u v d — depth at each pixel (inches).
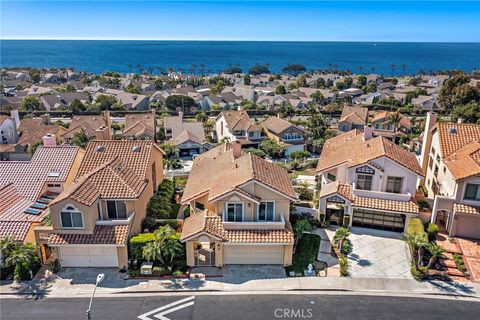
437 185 1664.6
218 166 1596.9
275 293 1139.9
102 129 1889.8
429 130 1841.8
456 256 1307.8
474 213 1370.6
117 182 1328.7
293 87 7224.4
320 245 1393.9
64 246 1218.0
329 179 1702.8
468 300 1112.8
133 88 6269.7
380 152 1515.7
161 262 1246.9
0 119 2928.2
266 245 1242.0
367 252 1348.4
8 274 1218.0
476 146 1524.4
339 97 5900.6
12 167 1676.9
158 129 3754.9
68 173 1646.2
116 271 1237.7
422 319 1036.5
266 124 3292.3
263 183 1247.5
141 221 1413.6
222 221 1270.9
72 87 6515.8
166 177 2149.4
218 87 6702.8
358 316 1047.0
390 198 1491.1
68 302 1099.3
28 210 1425.9
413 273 1216.2
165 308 1075.3
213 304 1092.5
